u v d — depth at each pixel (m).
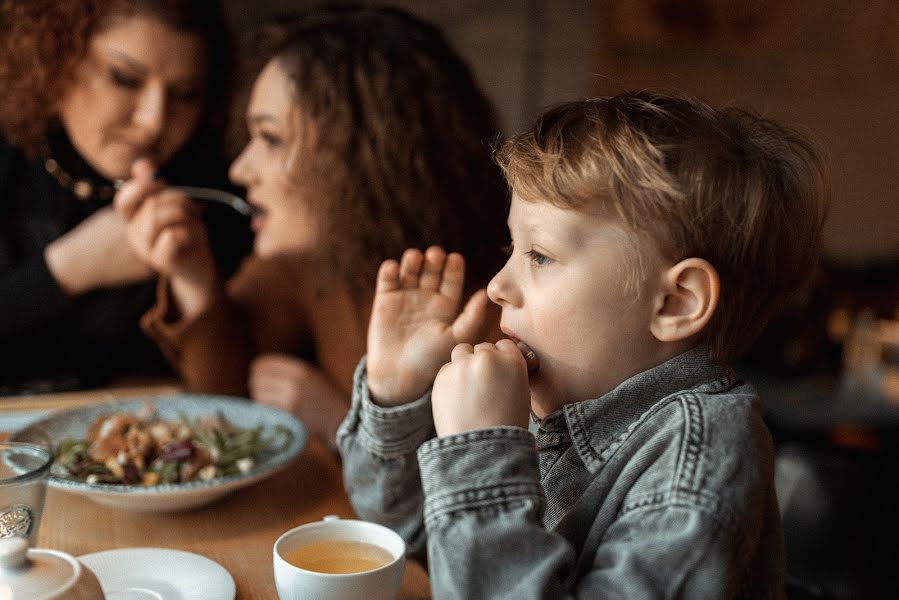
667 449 0.59
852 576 0.93
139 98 1.51
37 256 1.54
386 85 1.25
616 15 3.28
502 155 0.70
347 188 1.26
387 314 0.80
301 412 1.34
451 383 0.63
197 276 1.39
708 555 0.54
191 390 1.40
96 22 1.45
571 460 0.68
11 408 1.19
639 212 0.61
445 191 1.29
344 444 0.82
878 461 0.96
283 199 1.29
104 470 0.88
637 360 0.65
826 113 3.66
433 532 0.58
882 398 2.13
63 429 1.00
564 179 0.61
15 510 0.64
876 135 3.75
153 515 0.86
